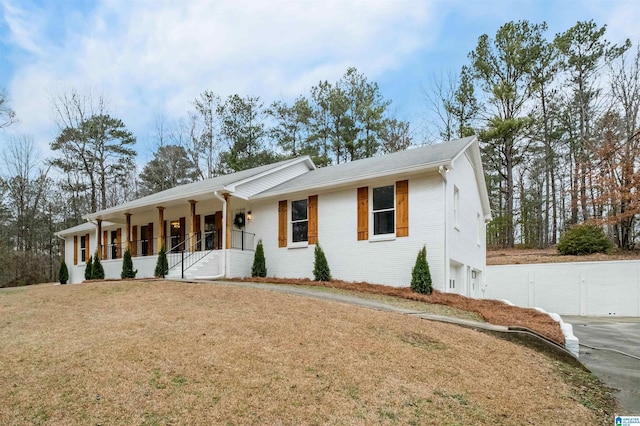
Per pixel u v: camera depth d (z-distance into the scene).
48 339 5.55
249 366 4.62
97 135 32.41
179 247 18.02
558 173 28.02
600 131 23.42
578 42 23.83
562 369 6.36
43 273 27.44
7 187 32.78
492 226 25.42
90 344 5.21
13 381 4.10
